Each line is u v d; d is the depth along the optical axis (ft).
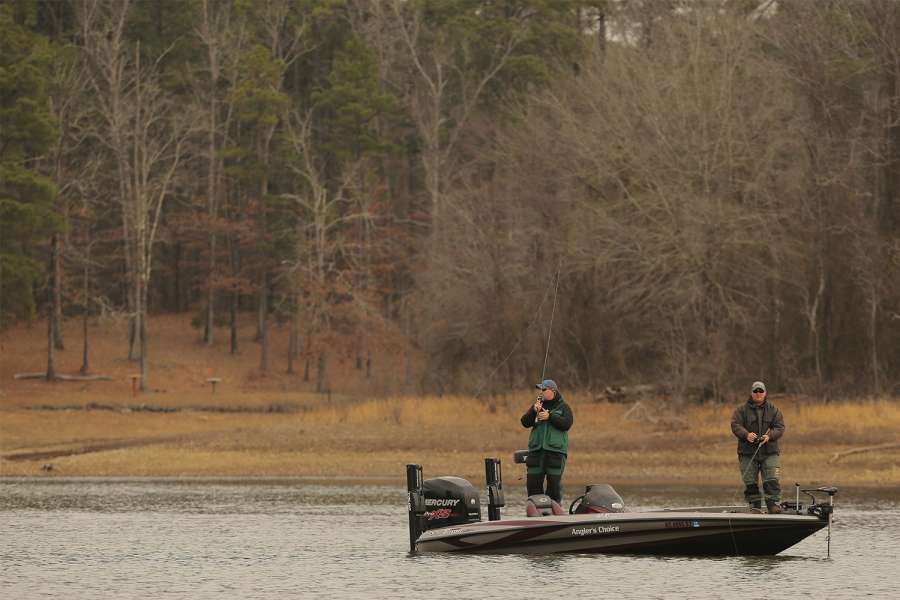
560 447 243.19
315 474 467.52
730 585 196.75
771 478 243.81
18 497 377.50
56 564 227.61
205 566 224.12
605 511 238.68
